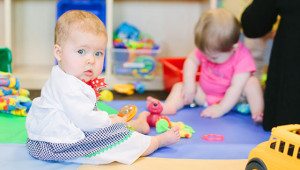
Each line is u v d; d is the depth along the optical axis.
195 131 1.32
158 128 1.26
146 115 1.32
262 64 1.92
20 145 1.11
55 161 1.01
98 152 0.99
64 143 1.00
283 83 1.31
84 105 1.00
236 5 2.02
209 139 1.23
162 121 1.27
